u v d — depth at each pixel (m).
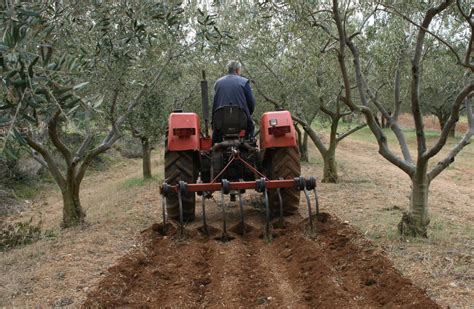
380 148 6.18
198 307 4.38
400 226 6.07
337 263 5.29
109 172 19.36
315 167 15.86
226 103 7.02
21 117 2.73
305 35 7.83
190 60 8.66
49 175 15.96
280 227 6.75
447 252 5.38
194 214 7.47
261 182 6.39
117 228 7.33
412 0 5.80
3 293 4.74
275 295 4.56
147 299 4.59
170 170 6.98
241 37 9.78
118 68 5.80
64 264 5.63
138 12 4.61
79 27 4.66
